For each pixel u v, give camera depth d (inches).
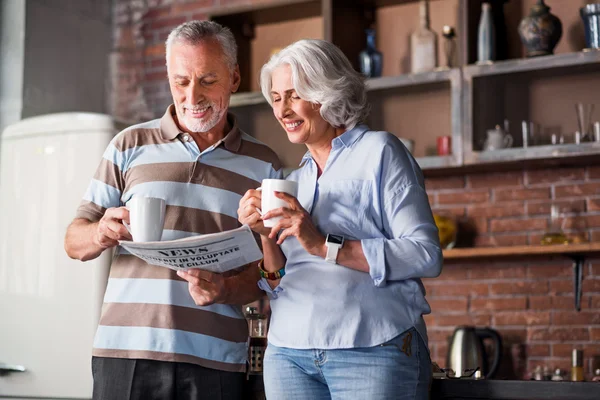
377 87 154.2
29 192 149.4
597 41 141.3
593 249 137.4
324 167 75.1
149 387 80.7
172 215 83.5
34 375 144.5
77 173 145.9
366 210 71.2
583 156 139.8
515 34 155.6
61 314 143.6
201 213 84.3
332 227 71.4
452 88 148.0
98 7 191.2
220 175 86.2
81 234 82.7
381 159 71.6
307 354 70.1
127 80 190.5
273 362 72.8
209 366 81.9
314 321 69.5
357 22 165.8
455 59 158.6
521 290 152.9
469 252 147.1
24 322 146.5
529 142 142.2
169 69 85.7
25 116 172.2
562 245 139.9
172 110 89.1
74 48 184.4
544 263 151.8
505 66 144.4
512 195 154.6
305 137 74.4
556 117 140.9
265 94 76.8
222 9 171.6
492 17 149.5
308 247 69.1
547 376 143.6
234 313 84.7
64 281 144.2
